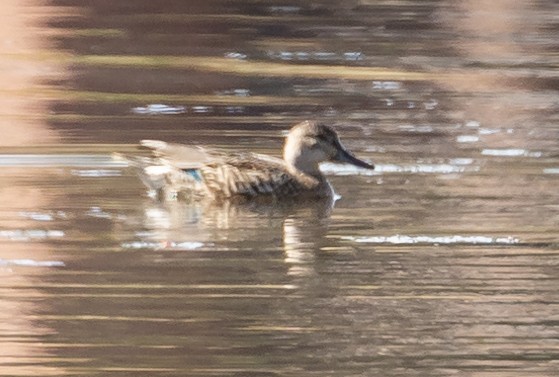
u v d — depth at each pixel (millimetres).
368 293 14945
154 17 29734
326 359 13469
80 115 22203
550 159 19875
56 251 15883
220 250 16125
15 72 25297
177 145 18609
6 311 14336
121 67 25906
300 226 17078
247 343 13773
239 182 18203
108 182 18578
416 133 21297
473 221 17109
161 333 13922
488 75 25625
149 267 15523
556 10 31750
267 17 30141
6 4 30312
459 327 14188
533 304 14711
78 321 14125
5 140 20328
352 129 21516
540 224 16984
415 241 16438
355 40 28344
